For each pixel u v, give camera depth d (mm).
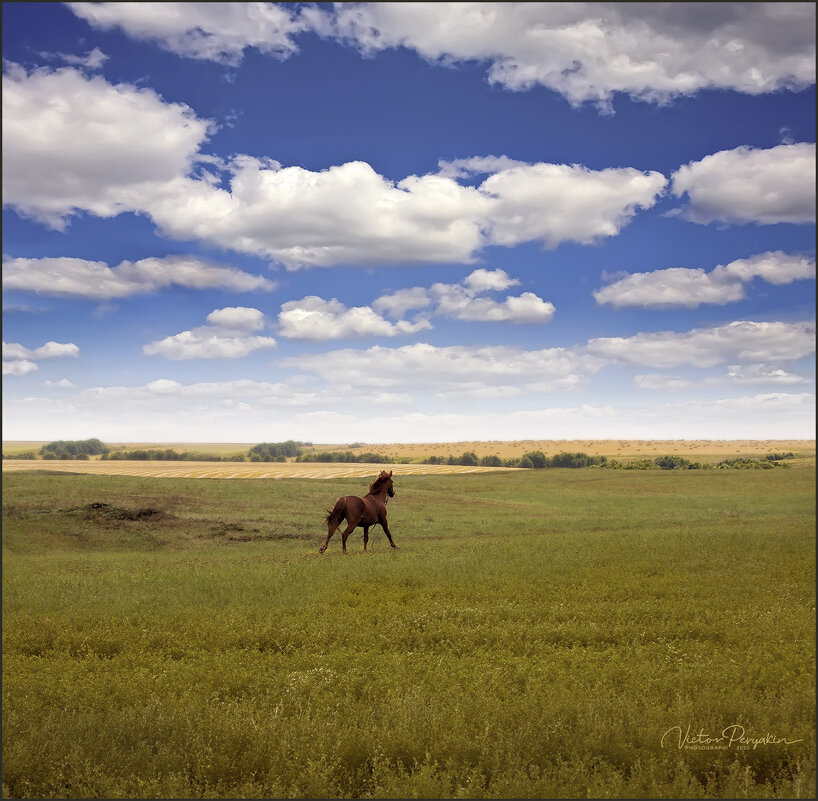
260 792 6469
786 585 16141
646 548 23406
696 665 9805
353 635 12148
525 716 7816
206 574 19875
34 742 7316
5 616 14227
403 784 6391
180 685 9258
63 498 38125
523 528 36719
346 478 72625
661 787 6340
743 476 79375
